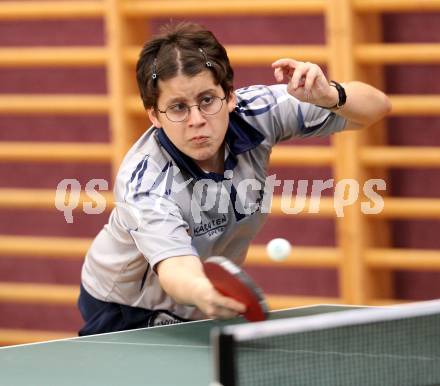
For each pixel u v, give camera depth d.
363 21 11.86
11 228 14.18
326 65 12.24
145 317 7.82
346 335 6.64
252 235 7.64
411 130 12.24
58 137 13.76
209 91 6.55
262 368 5.97
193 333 7.21
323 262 12.13
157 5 12.38
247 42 12.83
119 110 12.66
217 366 5.20
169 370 6.27
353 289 11.93
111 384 6.02
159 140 6.91
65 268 14.05
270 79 12.69
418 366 6.03
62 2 12.80
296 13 11.98
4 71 13.88
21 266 14.25
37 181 13.94
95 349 6.86
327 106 7.04
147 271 7.60
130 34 12.69
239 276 5.78
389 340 6.51
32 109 13.12
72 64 12.85
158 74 6.55
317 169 12.58
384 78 12.27
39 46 13.63
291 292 13.14
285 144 12.62
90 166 13.66
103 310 7.96
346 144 11.69
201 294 6.01
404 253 11.82
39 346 7.02
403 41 12.18
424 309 5.83
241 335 5.22
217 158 7.08
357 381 5.79
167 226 6.58
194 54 6.50
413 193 12.34
